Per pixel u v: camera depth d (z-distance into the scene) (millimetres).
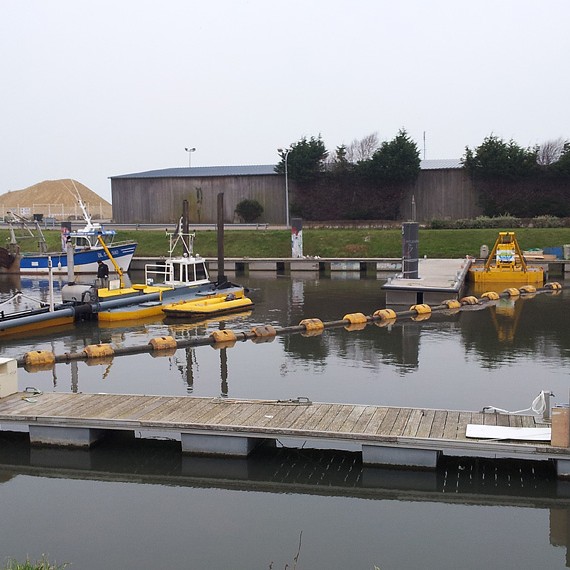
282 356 23922
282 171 69125
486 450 13156
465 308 34500
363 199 68438
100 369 22281
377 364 22562
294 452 14820
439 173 67188
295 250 54844
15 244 54281
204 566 10930
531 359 23031
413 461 13664
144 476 14023
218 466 14312
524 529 12008
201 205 71875
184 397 16484
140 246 60781
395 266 53219
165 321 31234
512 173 64625
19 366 22688
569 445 12984
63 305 30859
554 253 52156
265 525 12188
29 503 13039
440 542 11625
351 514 12539
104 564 11000
